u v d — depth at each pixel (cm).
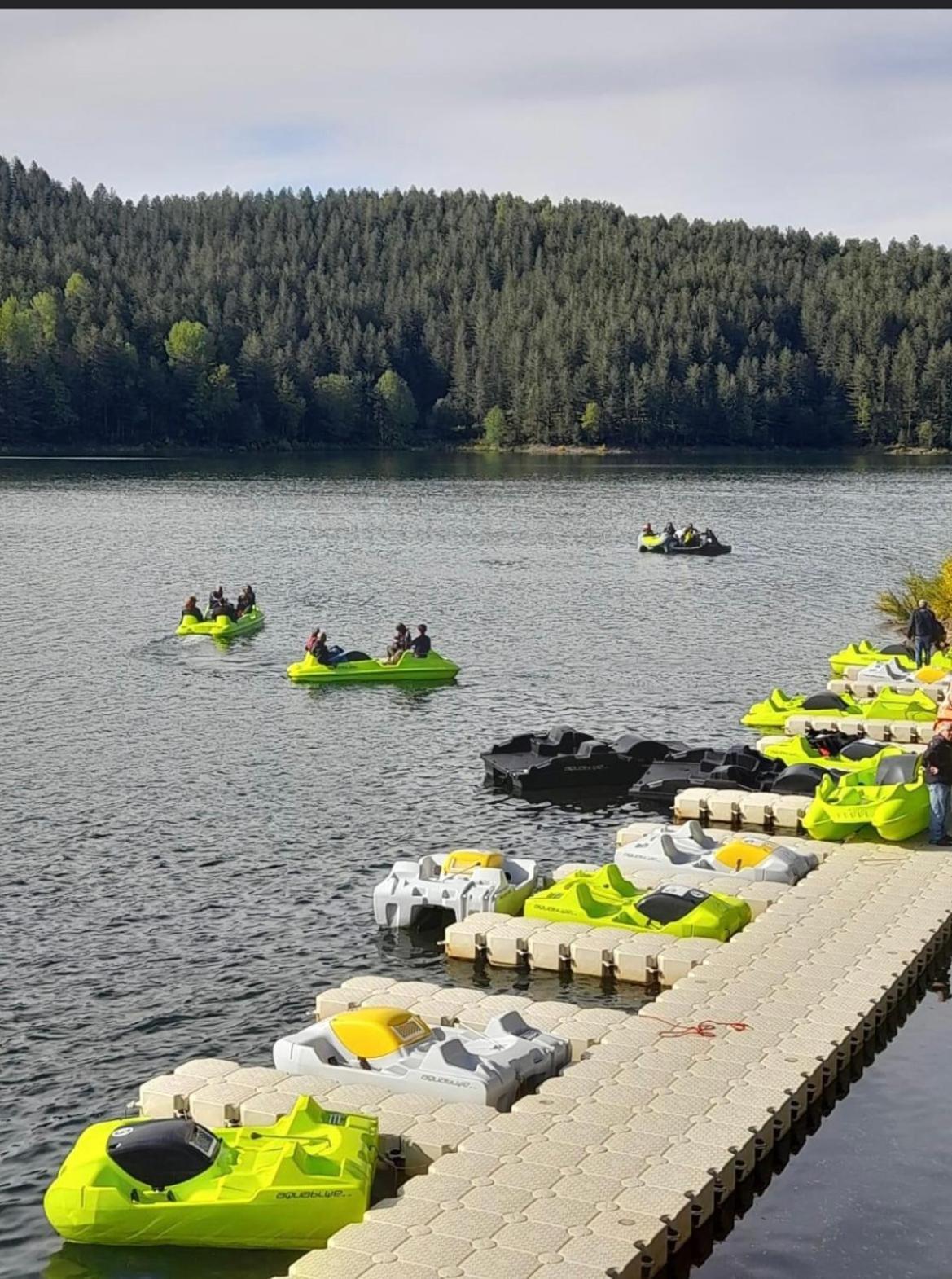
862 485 14762
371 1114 1692
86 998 2188
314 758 3700
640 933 2333
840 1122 1795
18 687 4594
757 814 3064
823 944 2261
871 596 6706
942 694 4259
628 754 3431
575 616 6106
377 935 2456
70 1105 1869
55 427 19175
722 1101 1720
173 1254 1533
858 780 3061
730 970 2153
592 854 2911
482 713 4238
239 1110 1708
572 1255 1396
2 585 6894
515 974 2288
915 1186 1644
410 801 3291
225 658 5138
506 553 8500
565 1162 1575
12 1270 1520
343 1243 1420
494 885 2477
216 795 3334
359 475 15850
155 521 10162
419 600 6600
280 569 7681
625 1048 1875
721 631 5709
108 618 5962
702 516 11075
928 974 2289
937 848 2795
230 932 2464
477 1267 1376
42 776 3503
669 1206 1484
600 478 15738
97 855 2878
